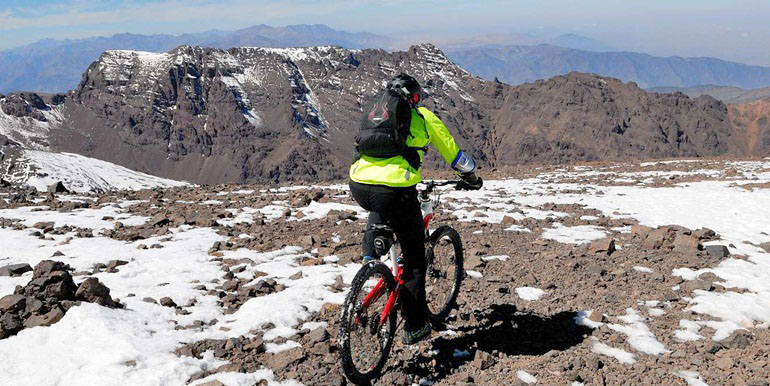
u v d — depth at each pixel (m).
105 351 5.10
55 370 4.84
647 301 7.20
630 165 29.28
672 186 19.61
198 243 9.70
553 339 6.07
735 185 19.38
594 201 15.94
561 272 8.41
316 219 12.19
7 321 5.53
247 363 5.22
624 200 16.17
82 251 9.03
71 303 5.89
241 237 10.27
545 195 17.31
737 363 5.42
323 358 5.35
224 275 7.89
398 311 5.61
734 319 6.57
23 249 9.18
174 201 15.07
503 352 5.75
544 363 5.47
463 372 5.30
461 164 5.20
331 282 7.43
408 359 5.57
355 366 5.02
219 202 14.75
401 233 5.35
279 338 5.71
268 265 8.39
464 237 10.73
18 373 4.80
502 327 6.35
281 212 13.09
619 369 5.38
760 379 5.07
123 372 4.78
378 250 5.01
